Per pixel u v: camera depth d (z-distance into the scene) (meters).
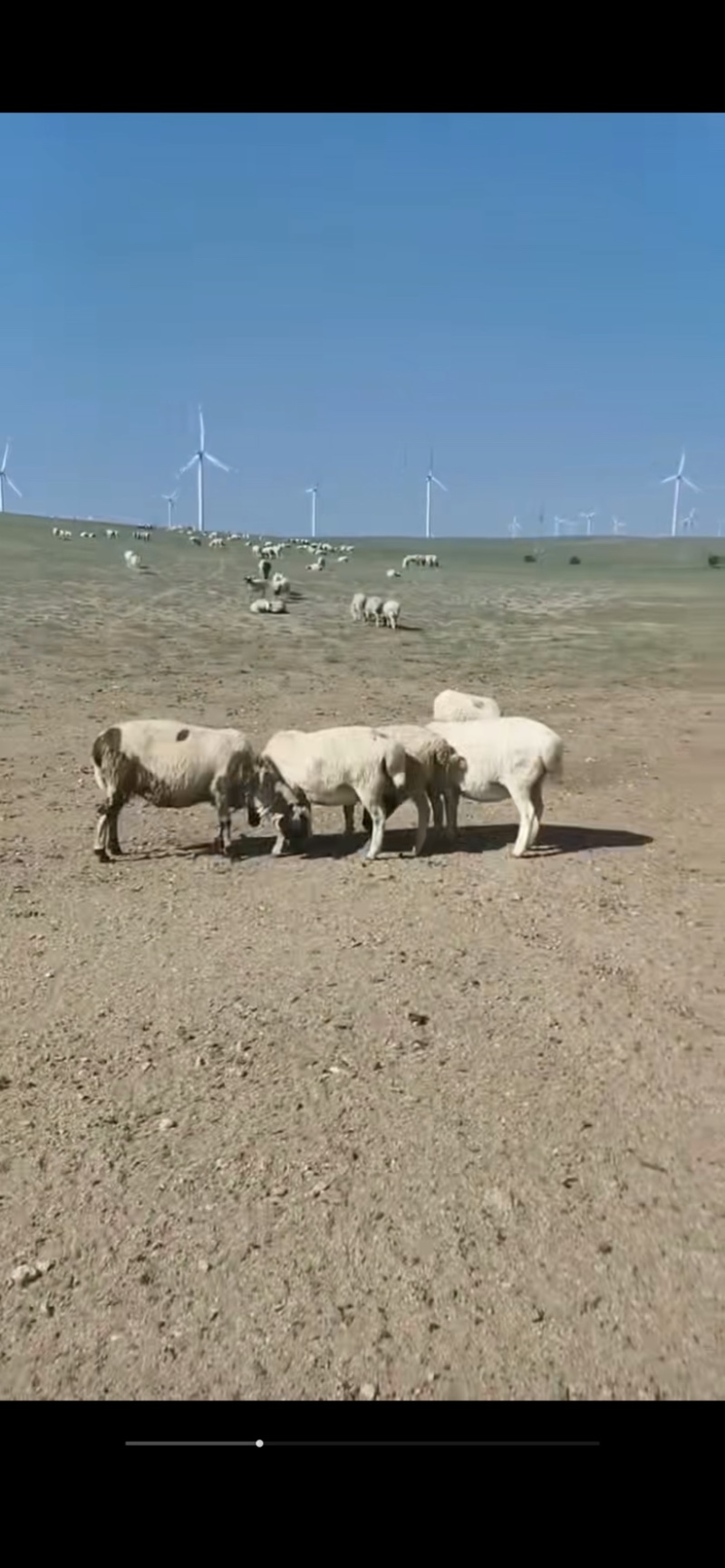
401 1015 6.39
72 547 59.19
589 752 16.36
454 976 7.06
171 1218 4.34
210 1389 3.46
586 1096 5.40
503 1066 5.73
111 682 20.72
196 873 9.64
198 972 7.10
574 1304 3.84
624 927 8.17
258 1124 5.09
